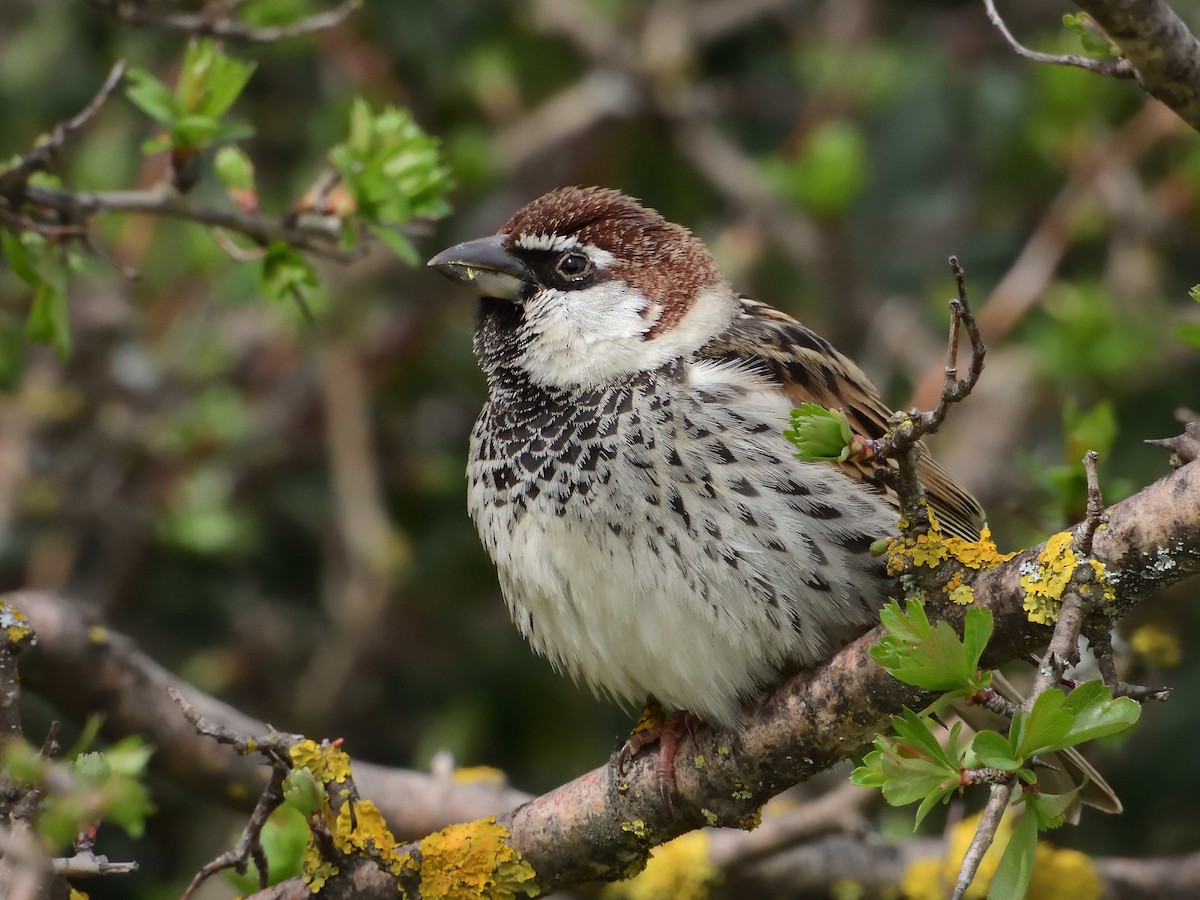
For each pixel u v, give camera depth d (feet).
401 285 39.73
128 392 36.91
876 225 41.32
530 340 25.09
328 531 38.70
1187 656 35.58
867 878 29.25
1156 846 35.76
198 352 37.29
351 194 24.62
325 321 37.63
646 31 41.57
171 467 36.63
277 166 39.88
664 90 40.55
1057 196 40.50
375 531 36.35
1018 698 23.84
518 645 38.34
